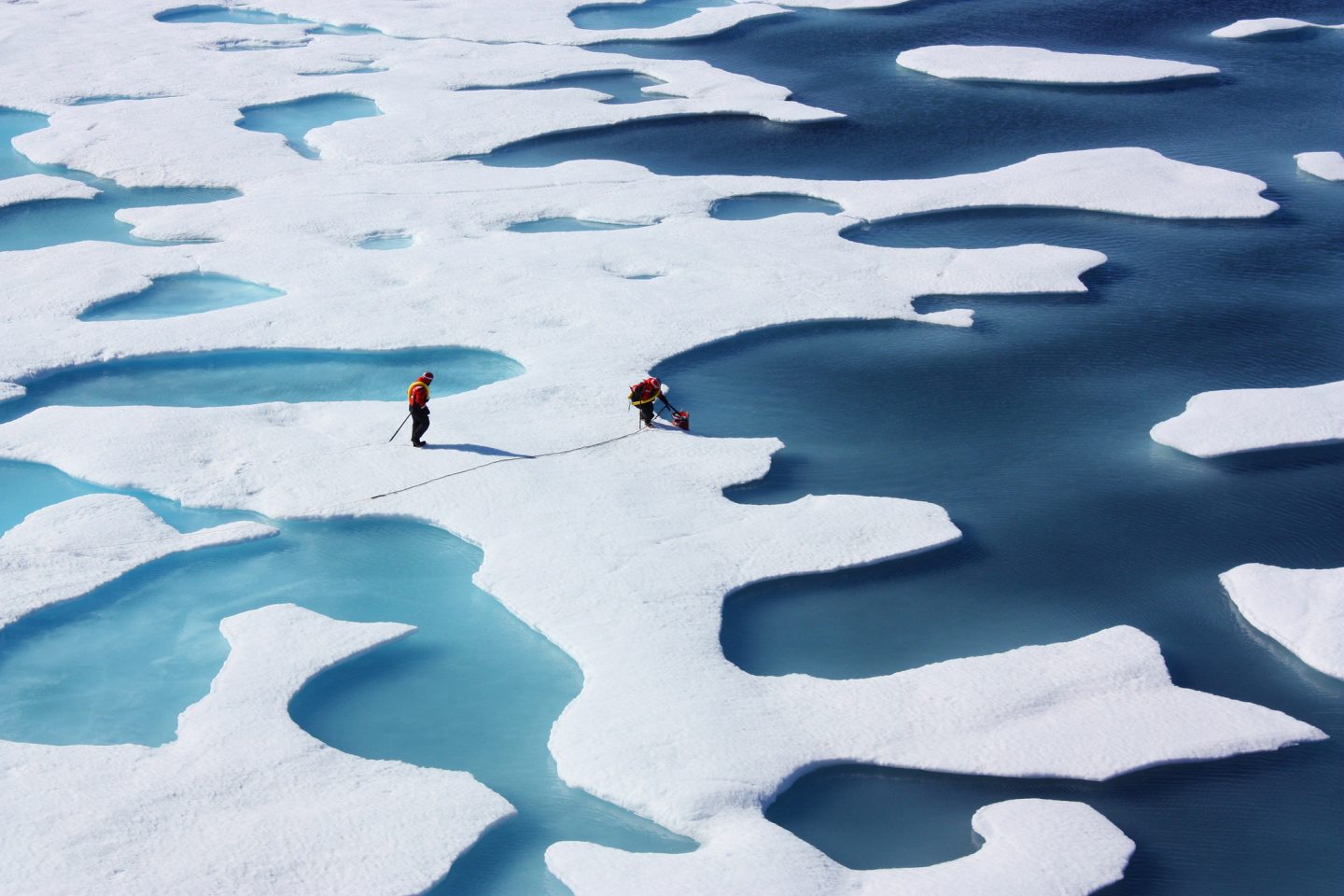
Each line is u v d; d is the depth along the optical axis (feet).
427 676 75.72
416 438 98.48
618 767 66.03
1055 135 181.16
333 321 121.49
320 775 65.77
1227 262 137.49
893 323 123.34
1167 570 85.87
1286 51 221.25
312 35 245.45
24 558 84.99
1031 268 133.80
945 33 241.96
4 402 108.58
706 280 130.82
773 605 81.76
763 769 65.72
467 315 122.72
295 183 162.61
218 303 129.59
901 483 96.58
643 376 110.83
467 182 161.48
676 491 92.84
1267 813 64.59
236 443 99.81
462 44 234.58
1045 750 67.62
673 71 214.90
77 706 73.20
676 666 73.61
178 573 85.61
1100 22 246.47
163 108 194.39
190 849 60.13
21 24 252.01
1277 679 75.00
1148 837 63.00
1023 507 93.30
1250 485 95.61
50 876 58.03
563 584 81.82
